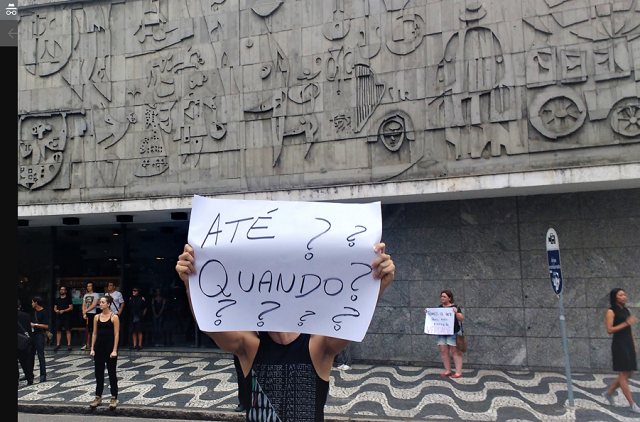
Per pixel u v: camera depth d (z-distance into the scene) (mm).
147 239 14094
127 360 12469
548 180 9547
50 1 13336
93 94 12930
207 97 12094
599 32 9625
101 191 12625
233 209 2424
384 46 10922
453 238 11156
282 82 11539
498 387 8883
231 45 12023
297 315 2287
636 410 7223
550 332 10383
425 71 10602
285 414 2201
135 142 12539
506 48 10109
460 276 11023
